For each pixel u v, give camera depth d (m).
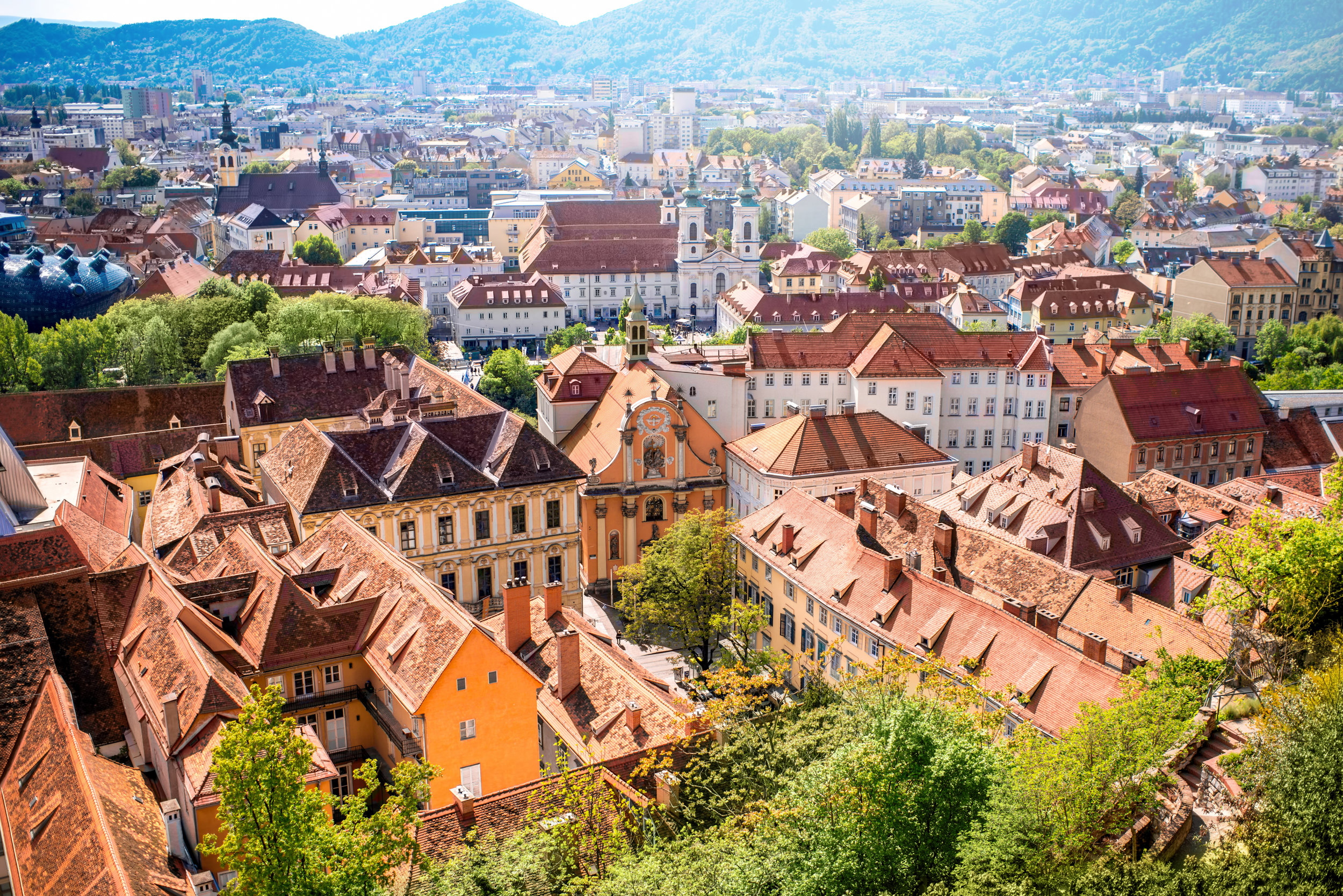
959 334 178.25
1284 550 76.31
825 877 57.53
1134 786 60.78
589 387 160.25
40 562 84.94
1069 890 53.47
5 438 101.31
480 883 60.94
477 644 80.62
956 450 178.25
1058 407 177.25
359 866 58.06
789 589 116.50
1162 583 106.62
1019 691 86.06
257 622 87.69
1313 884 50.31
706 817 70.56
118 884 57.50
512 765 83.62
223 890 60.09
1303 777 54.19
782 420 161.12
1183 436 160.00
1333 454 166.88
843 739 70.50
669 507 147.50
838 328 177.75
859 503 119.44
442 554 122.50
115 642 86.25
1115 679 81.81
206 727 73.44
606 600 143.00
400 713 82.69
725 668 91.50
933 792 59.81
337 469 119.75
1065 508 113.88
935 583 99.88
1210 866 53.62
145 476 144.00
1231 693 77.25
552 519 127.06
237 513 110.94
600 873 64.56
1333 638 73.81
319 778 72.62
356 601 90.44
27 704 78.62
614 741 81.31
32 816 68.75
